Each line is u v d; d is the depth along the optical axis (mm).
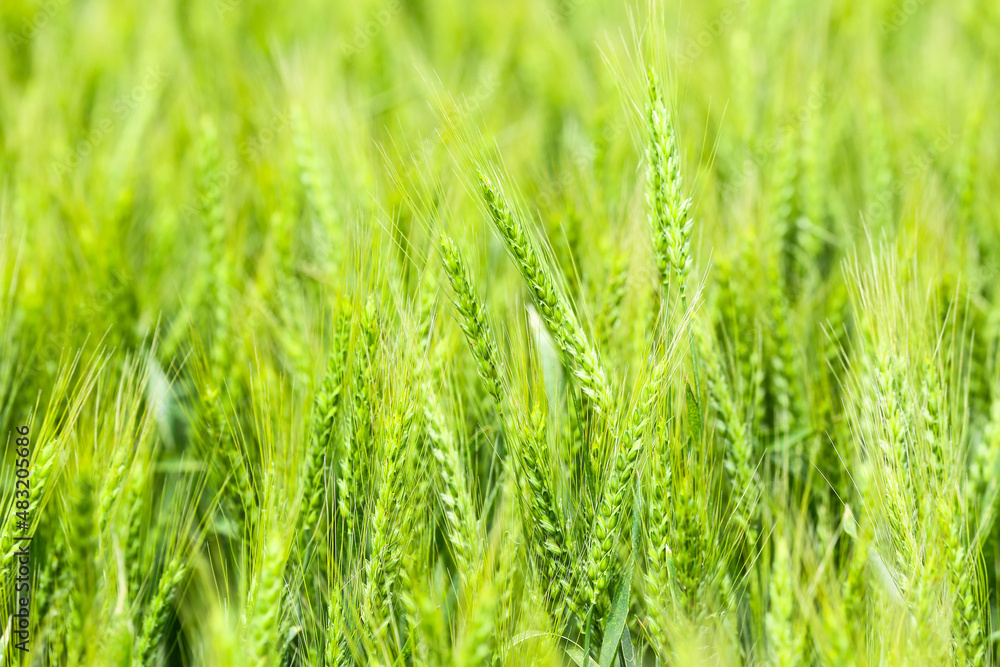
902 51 1476
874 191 1104
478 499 933
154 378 990
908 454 905
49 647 905
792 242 1103
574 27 1603
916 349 934
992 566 951
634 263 966
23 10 1532
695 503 893
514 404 892
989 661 905
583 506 899
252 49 1459
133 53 1445
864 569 896
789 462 977
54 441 898
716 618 896
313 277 1017
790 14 1329
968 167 1087
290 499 906
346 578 897
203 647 926
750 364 983
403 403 889
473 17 1625
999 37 1453
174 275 1076
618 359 952
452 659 837
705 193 1035
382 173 1050
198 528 935
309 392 932
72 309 1010
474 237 975
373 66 1449
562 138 1235
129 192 1085
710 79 1224
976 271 1039
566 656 917
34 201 1054
